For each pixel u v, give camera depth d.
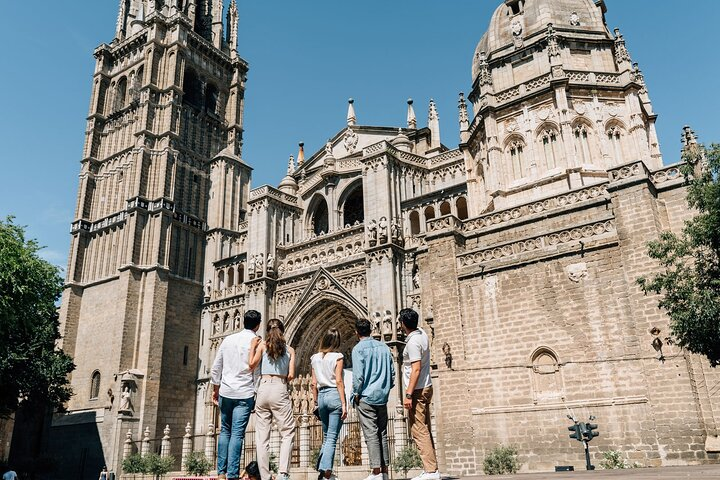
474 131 45.00
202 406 63.06
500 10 48.97
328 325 55.72
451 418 31.27
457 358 31.98
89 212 72.62
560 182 38.41
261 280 58.03
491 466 28.11
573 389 28.28
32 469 56.56
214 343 64.75
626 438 26.30
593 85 40.94
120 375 58.91
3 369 45.50
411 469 36.62
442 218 35.25
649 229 27.89
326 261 55.94
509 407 29.77
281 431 11.30
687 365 25.56
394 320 47.28
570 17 44.97
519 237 33.06
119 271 64.50
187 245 69.25
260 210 61.09
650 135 43.72
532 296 30.77
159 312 63.09
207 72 80.62
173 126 72.00
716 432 25.08
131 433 56.88
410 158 56.12
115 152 73.69
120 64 79.62
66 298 67.38
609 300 28.42
